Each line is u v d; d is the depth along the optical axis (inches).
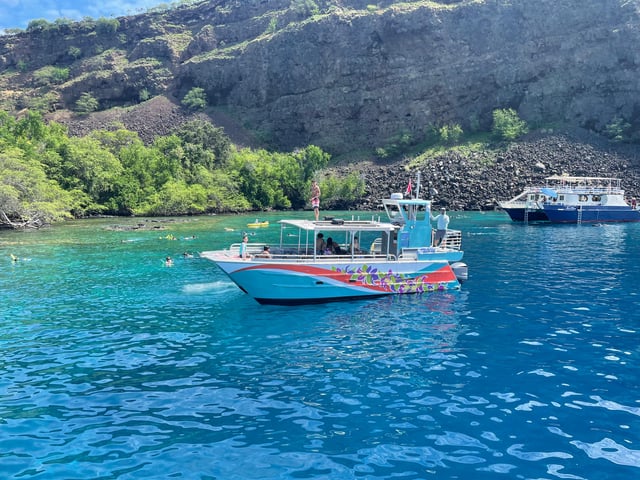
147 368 565.0
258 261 816.3
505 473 362.6
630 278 1094.4
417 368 564.1
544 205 2514.8
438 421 440.1
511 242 1748.3
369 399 484.1
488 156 3878.0
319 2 5851.4
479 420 442.6
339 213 3235.7
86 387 512.4
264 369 561.3
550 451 391.9
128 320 762.8
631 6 4099.4
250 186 3681.1
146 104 5472.4
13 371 555.2
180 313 803.4
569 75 4254.4
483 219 2706.7
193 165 3553.2
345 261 866.1
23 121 3378.4
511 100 4471.0
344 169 4377.5
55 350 625.6
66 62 6638.8
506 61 4505.4
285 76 5167.3
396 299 896.3
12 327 724.0
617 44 4057.6
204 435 414.9
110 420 440.8
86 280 1063.6
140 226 2258.9
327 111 4970.5
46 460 376.5
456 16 4675.2
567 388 510.9
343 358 596.1
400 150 4554.6
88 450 390.9
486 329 714.8
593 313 800.9
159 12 6840.6
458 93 4638.3
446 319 767.1
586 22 4261.8
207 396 490.9
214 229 2154.3
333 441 406.3
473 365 573.6
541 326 729.6
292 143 5073.8
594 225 2432.3
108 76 5777.6
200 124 4111.7
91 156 3107.8
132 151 3422.7
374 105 4825.3
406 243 934.4
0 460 376.2
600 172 3430.1
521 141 4001.0
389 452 390.0
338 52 4938.5
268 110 5265.8
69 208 2689.5
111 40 6673.2
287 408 464.8
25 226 2239.2
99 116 5433.1
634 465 372.5
